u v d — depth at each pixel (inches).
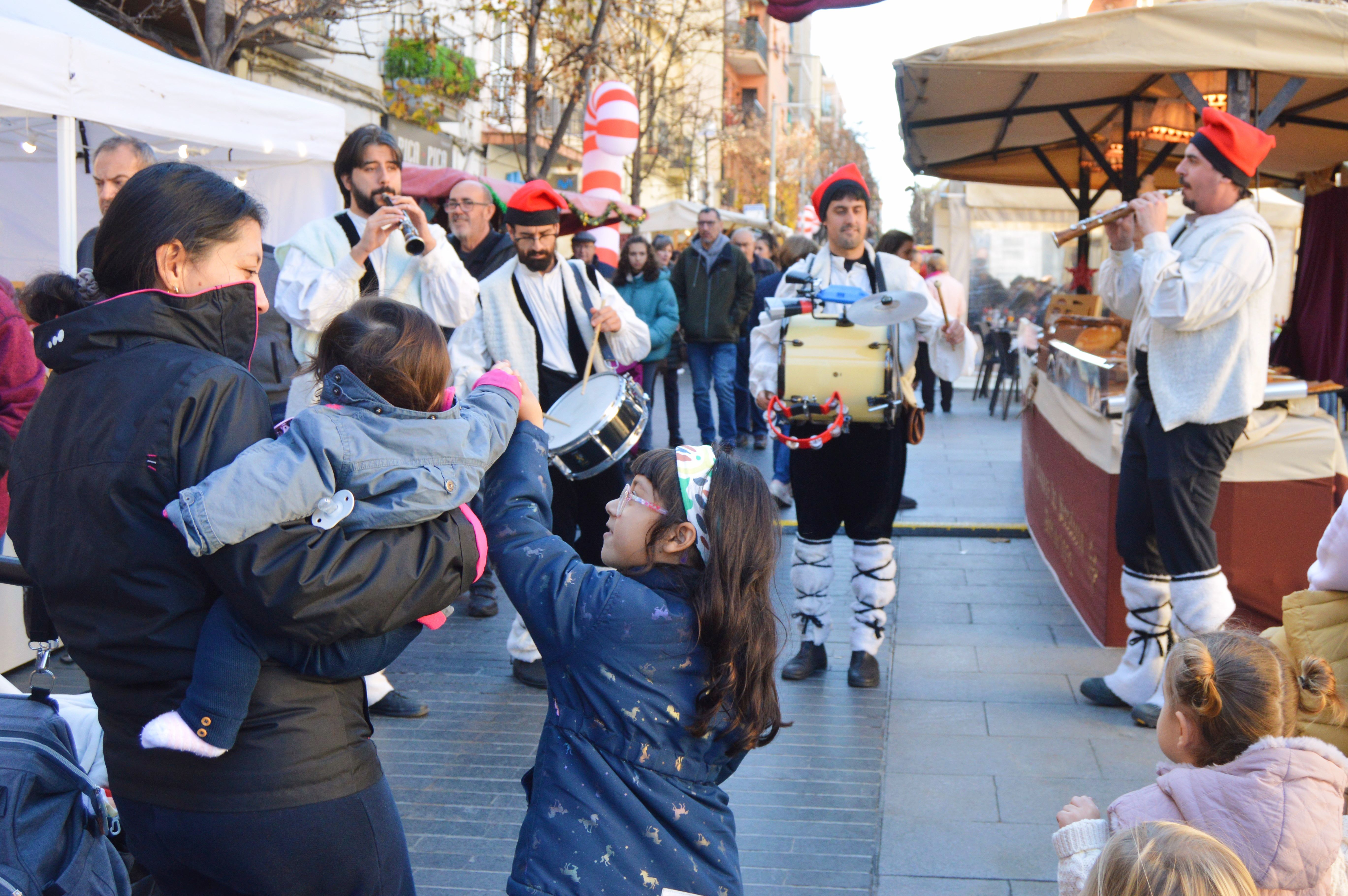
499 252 193.6
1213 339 152.0
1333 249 291.6
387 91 660.1
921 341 178.1
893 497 178.4
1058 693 175.9
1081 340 233.5
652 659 70.1
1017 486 334.0
